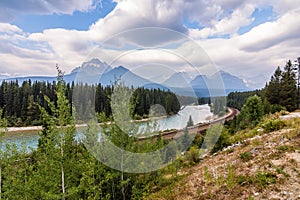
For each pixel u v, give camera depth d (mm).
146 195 8016
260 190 6195
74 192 6527
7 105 52531
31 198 7008
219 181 7324
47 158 6555
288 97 32656
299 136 9391
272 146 9125
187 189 7801
